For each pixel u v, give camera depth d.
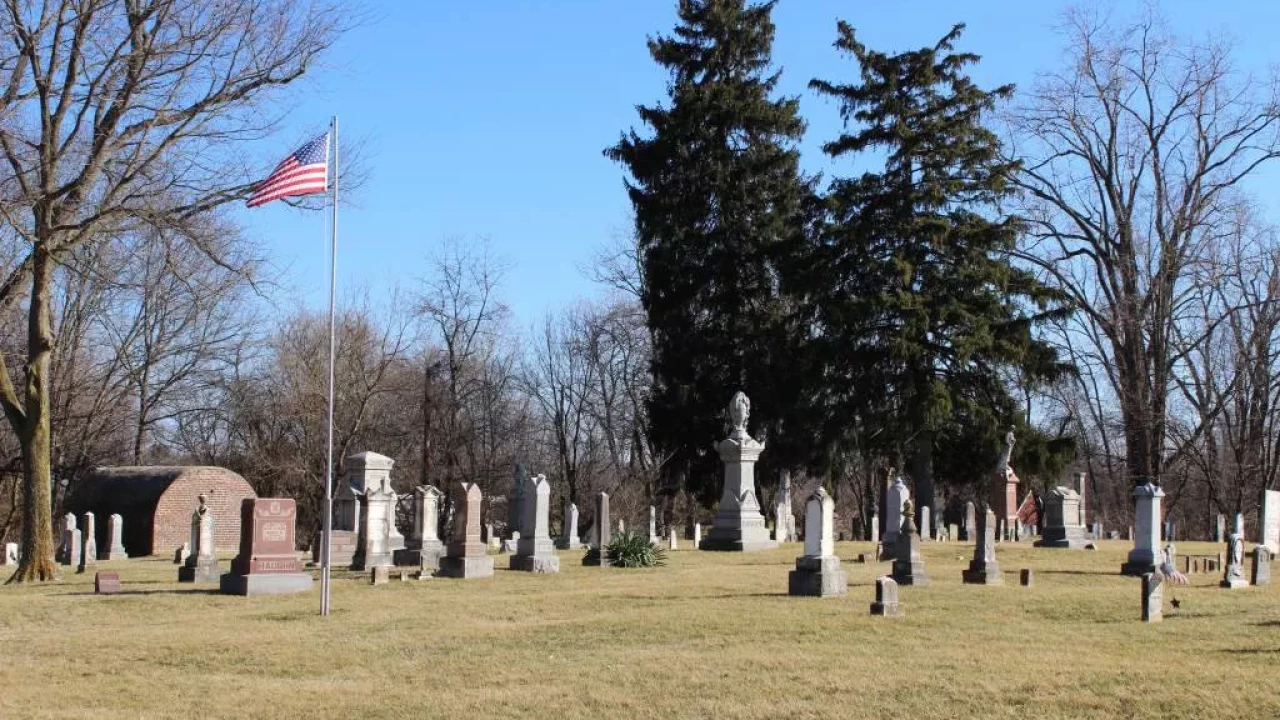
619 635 18.34
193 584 28.11
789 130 54.66
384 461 39.03
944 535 47.66
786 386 51.31
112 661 16.59
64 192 28.17
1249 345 54.78
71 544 40.72
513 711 12.98
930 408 46.88
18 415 29.84
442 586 26.84
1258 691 13.27
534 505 31.53
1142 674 14.32
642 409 63.28
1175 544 45.62
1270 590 25.45
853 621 19.41
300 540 61.16
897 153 50.31
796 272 51.22
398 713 13.00
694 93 53.84
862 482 74.25
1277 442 57.56
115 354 60.53
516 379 72.88
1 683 15.02
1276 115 53.69
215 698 13.93
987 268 48.97
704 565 33.03
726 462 41.28
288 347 63.41
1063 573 29.86
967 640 17.41
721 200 53.81
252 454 62.25
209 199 29.73
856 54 52.00
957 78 51.38
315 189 24.52
